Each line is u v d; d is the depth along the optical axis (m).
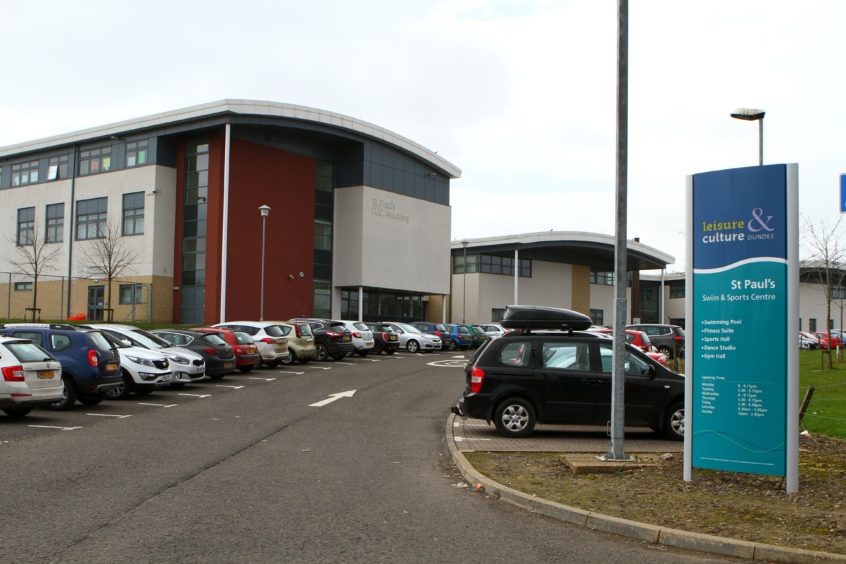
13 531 6.21
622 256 9.70
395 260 49.72
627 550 6.09
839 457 9.98
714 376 8.33
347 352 30.47
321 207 47.81
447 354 37.06
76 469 8.95
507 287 62.28
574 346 12.36
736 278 8.27
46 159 48.22
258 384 20.47
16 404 12.59
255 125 42.03
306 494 7.87
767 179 8.17
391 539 6.20
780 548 5.83
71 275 45.94
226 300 41.12
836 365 28.20
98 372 14.98
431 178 53.06
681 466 9.30
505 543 6.18
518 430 12.12
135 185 43.50
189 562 5.46
